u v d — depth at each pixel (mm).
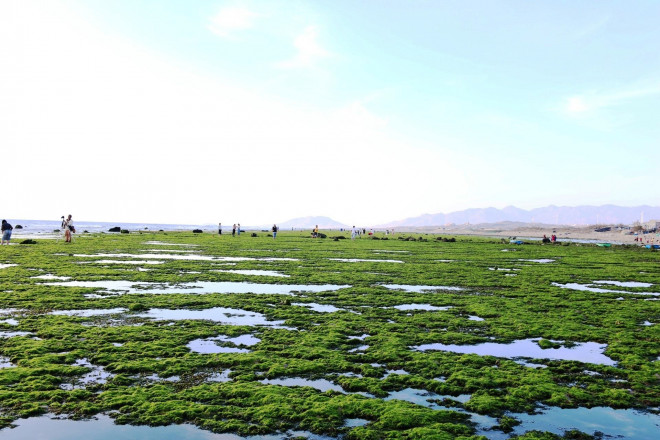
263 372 10617
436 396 9453
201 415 8242
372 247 61812
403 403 8859
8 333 13508
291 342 13102
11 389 9172
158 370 10578
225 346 12656
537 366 11477
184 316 16453
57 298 19000
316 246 61125
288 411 8391
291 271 31125
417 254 50438
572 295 22625
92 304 18109
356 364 11242
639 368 11320
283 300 19578
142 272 28594
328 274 29594
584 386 10133
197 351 12117
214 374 10375
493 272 32906
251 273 29781
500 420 8336
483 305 19422
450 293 22844
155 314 16703
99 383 9688
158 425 7867
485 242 88625
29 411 8273
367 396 9305
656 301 21500
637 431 8039
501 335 14523
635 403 9266
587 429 8078
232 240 73812
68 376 10070
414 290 23719
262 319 16219
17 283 23109
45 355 11328
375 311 17906
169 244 60188
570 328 15398
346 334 14344
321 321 15922
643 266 40594
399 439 7465
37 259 35438
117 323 15102
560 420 8398
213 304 18609
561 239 150375
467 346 13242
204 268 31781
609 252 62375
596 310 18797
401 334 14258
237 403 8766
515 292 23328
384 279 27516
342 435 7590
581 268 37688
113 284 23812
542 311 18469
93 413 8305
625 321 16641
